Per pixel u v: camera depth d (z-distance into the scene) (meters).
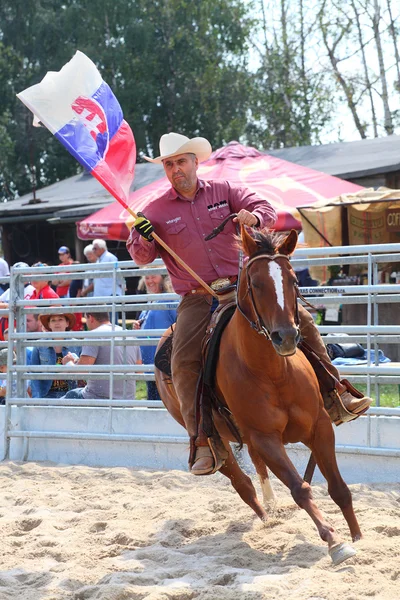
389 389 17.17
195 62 53.88
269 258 6.42
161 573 7.11
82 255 30.41
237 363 7.05
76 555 7.86
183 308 7.99
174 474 11.34
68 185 36.50
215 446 7.44
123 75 53.25
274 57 53.19
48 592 6.78
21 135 52.22
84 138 8.44
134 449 12.28
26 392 13.54
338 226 17.77
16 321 13.45
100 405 12.55
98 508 9.74
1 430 13.52
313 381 7.13
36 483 11.34
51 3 53.78
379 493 9.70
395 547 7.11
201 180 8.08
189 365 7.70
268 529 8.30
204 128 53.72
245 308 6.77
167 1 54.00
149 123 54.44
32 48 53.38
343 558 6.37
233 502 9.52
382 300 10.55
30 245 33.94
